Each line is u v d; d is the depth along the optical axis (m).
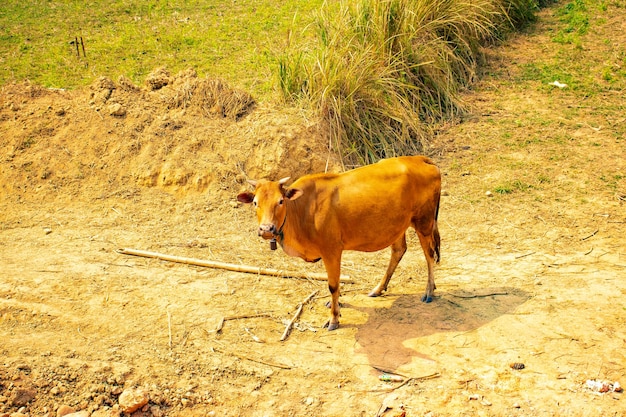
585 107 11.95
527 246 8.60
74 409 5.71
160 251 8.33
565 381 6.14
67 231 8.73
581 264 8.12
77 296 7.25
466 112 12.02
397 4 11.77
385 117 10.98
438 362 6.45
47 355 6.24
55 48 14.18
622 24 14.62
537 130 11.36
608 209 9.31
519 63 13.46
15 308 6.93
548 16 15.26
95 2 16.67
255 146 10.04
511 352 6.54
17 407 5.64
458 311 7.25
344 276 7.98
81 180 9.78
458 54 12.98
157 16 15.88
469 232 8.99
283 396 6.04
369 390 6.12
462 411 5.86
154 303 7.24
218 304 7.30
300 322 7.09
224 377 6.23
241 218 9.30
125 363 6.26
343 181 6.78
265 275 7.96
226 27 15.09
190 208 9.42
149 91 11.13
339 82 10.55
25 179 9.73
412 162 7.18
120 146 10.09
